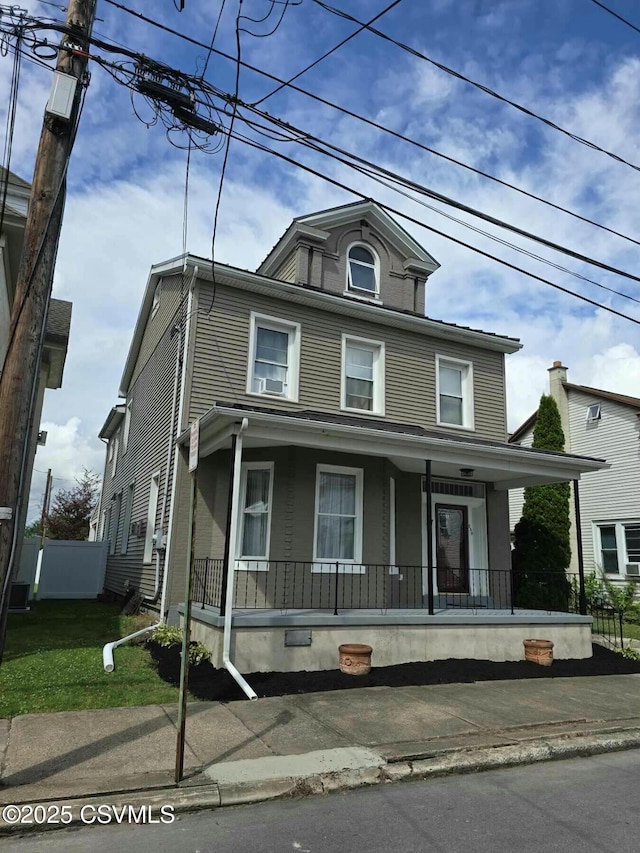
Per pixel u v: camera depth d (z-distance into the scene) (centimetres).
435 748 564
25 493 1443
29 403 491
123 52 627
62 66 552
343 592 1070
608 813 445
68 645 955
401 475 1254
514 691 809
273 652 840
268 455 1088
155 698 695
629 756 600
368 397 1331
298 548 1052
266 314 1231
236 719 636
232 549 845
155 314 1512
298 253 1415
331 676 820
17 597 1377
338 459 1111
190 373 1131
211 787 463
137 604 1303
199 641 912
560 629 1058
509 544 1359
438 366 1426
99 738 561
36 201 513
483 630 993
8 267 1110
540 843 393
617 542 1920
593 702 767
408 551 1224
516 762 561
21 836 399
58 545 1881
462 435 1404
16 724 593
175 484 1105
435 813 442
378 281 1508
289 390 1235
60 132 530
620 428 1962
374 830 412
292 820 428
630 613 1645
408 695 761
